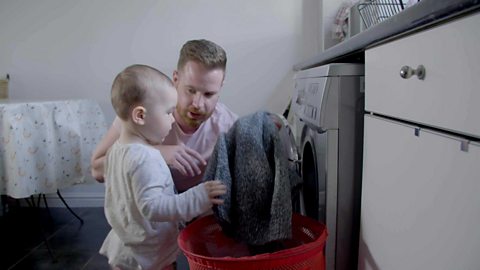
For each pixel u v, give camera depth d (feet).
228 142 3.29
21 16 8.17
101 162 3.68
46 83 8.34
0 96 8.11
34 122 5.82
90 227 7.31
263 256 2.56
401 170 2.40
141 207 2.95
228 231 3.12
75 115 6.82
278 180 3.01
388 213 2.61
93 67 8.23
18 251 6.27
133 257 3.27
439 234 1.99
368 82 2.95
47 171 6.02
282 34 7.91
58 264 5.79
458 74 1.77
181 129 3.94
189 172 3.59
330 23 7.22
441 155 1.96
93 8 8.05
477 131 1.65
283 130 3.81
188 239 3.20
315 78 3.63
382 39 2.50
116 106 3.22
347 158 3.34
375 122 2.81
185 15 7.97
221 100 8.15
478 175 1.67
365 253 3.06
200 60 3.43
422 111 2.12
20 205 8.54
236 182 3.11
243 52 8.00
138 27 8.06
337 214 3.40
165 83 3.23
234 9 7.90
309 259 2.72
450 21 1.82
